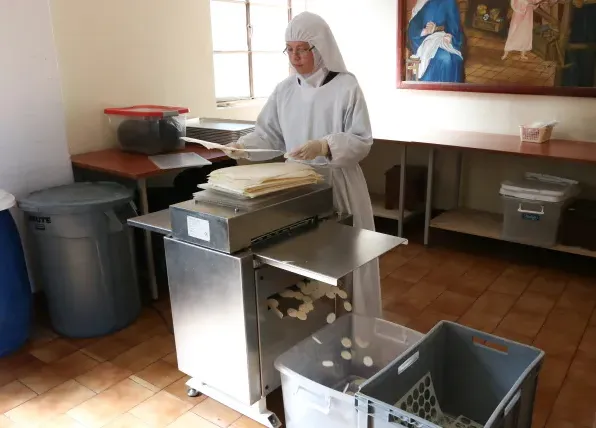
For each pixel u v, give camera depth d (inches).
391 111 162.1
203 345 76.7
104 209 94.0
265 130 95.9
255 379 73.7
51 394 85.5
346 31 163.8
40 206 91.2
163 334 102.6
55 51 103.5
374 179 168.7
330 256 65.7
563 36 128.1
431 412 72.4
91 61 115.4
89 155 114.9
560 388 84.5
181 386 87.1
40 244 96.2
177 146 116.9
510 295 115.8
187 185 124.0
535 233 126.5
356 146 80.6
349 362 83.1
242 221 66.9
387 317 107.5
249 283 68.4
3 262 91.6
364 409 58.8
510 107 141.3
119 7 118.3
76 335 101.0
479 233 134.7
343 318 80.4
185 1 132.0
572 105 132.7
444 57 146.3
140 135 111.9
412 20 149.1
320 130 87.7
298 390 67.2
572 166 135.7
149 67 127.3
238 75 160.9
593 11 123.3
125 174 99.3
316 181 78.9
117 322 102.9
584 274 125.3
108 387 87.1
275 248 68.9
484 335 68.7
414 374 67.6
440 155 153.6
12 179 102.9
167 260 75.8
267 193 72.6
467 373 71.7
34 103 102.6
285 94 91.4
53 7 106.4
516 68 136.3
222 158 112.1
